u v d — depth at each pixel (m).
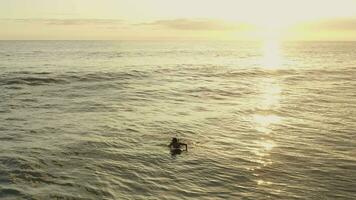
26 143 19.17
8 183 13.88
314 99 36.78
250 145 20.19
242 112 29.75
